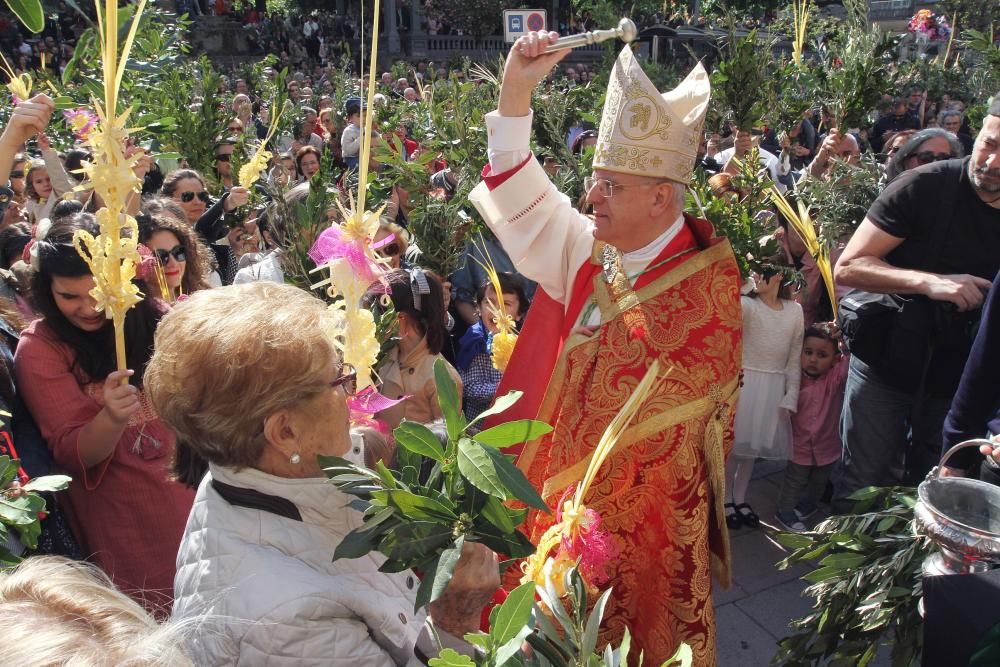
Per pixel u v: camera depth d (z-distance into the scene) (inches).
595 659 46.3
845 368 144.5
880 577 74.2
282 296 46.8
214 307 45.3
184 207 164.2
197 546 45.8
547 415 82.0
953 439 87.8
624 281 76.9
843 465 130.6
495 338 99.2
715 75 190.5
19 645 25.0
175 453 58.4
